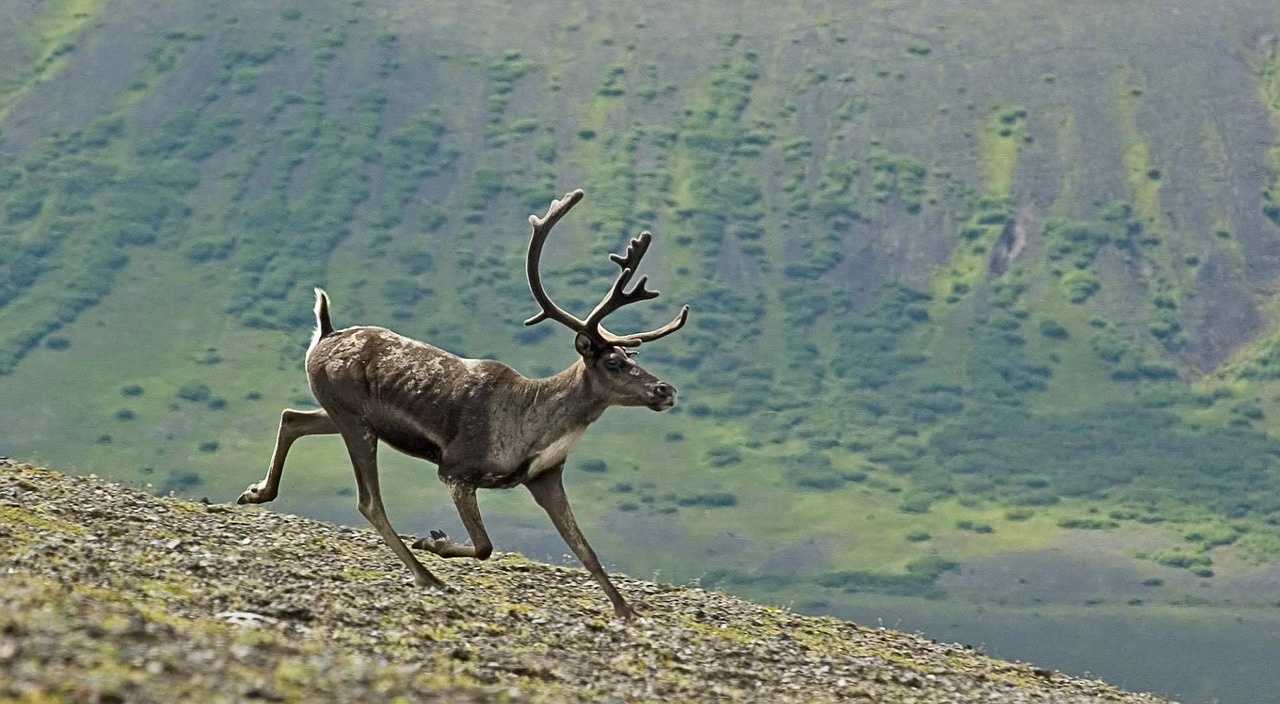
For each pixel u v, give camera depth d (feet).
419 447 220.02
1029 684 235.20
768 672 203.41
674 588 268.00
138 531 219.00
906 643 255.09
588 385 218.79
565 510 222.07
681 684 185.16
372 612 191.72
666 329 222.48
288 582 202.80
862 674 212.84
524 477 220.02
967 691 215.92
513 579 246.06
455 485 216.74
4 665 127.03
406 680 148.87
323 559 228.84
